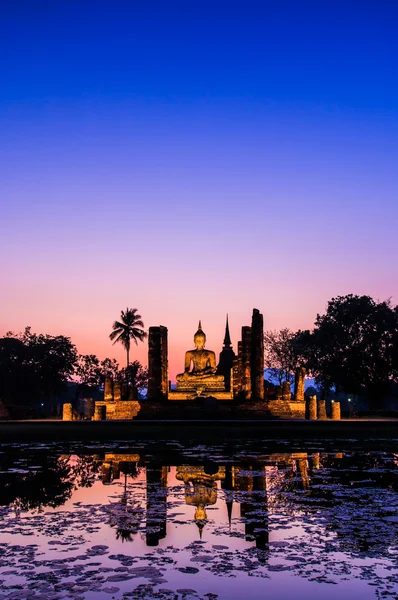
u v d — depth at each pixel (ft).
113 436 126.62
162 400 166.71
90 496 60.29
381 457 91.09
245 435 127.13
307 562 38.93
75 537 44.73
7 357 307.17
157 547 42.27
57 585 34.91
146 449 103.65
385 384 278.87
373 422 133.18
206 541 43.52
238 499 58.08
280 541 43.42
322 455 93.35
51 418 236.84
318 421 134.62
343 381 281.95
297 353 293.43
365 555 40.24
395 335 267.18
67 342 326.85
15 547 42.19
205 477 71.72
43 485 66.64
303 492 61.62
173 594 33.83
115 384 184.14
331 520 49.19
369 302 283.59
